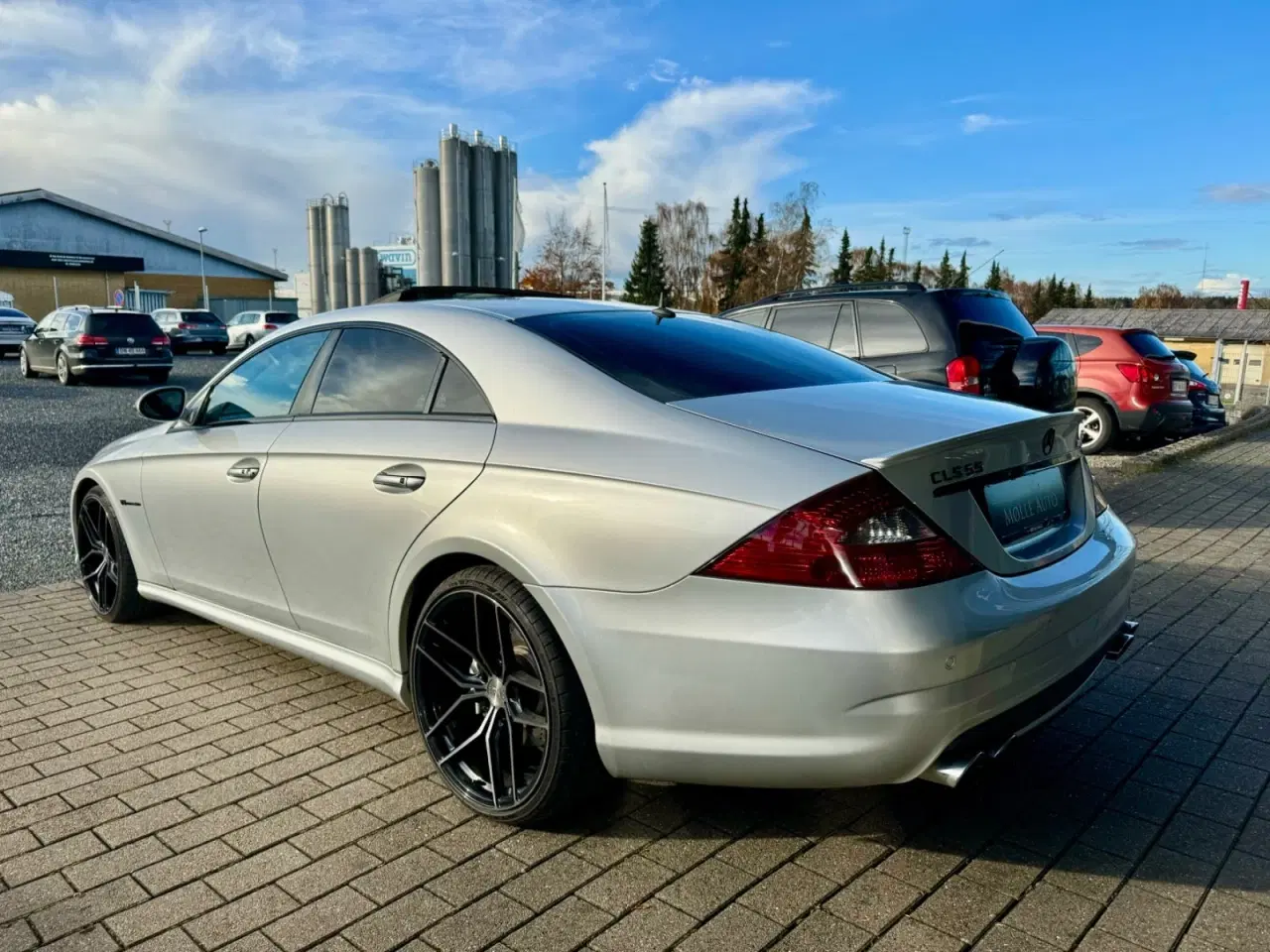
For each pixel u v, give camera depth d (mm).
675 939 2252
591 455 2588
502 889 2463
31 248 64812
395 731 3434
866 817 2814
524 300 3465
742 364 3072
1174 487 8867
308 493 3291
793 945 2227
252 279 76125
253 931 2291
